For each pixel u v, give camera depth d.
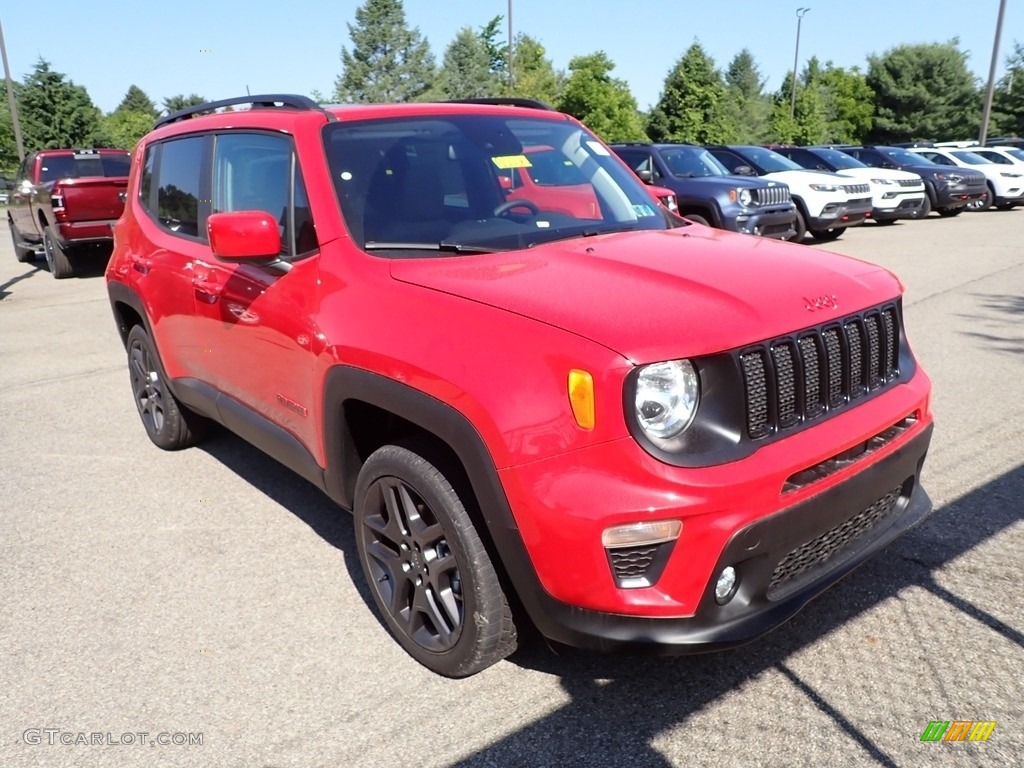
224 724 2.68
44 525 4.14
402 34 63.28
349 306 2.93
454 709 2.70
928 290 9.10
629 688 2.76
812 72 72.38
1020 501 3.88
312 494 4.43
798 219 12.60
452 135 3.60
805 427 2.52
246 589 3.50
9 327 8.93
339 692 2.81
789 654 2.88
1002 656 2.80
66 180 11.62
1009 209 20.34
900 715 2.56
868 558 2.75
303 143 3.39
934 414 5.10
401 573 2.91
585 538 2.27
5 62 31.83
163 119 4.82
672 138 43.81
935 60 65.12
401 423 3.05
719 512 2.26
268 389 3.52
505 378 2.38
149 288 4.50
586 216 3.51
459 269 2.89
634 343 2.25
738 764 2.40
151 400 5.07
